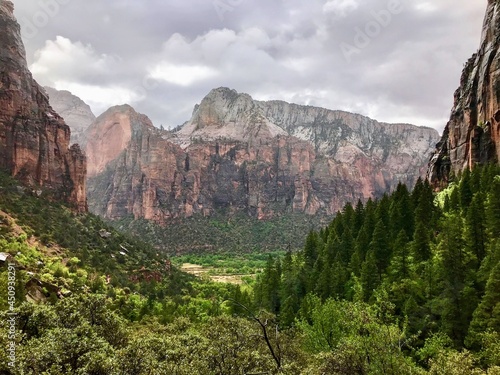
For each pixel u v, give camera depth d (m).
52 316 44.31
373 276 80.12
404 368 36.53
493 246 70.19
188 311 108.88
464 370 35.38
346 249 106.38
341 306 59.16
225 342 41.75
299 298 99.38
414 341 59.72
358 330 40.50
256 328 54.62
